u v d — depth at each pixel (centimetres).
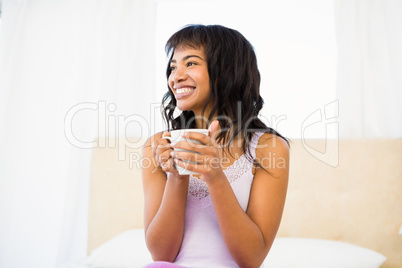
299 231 203
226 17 221
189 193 89
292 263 156
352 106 205
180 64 91
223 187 73
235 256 78
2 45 223
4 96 216
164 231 81
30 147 218
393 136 205
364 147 203
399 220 198
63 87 222
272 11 218
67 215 208
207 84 91
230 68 93
